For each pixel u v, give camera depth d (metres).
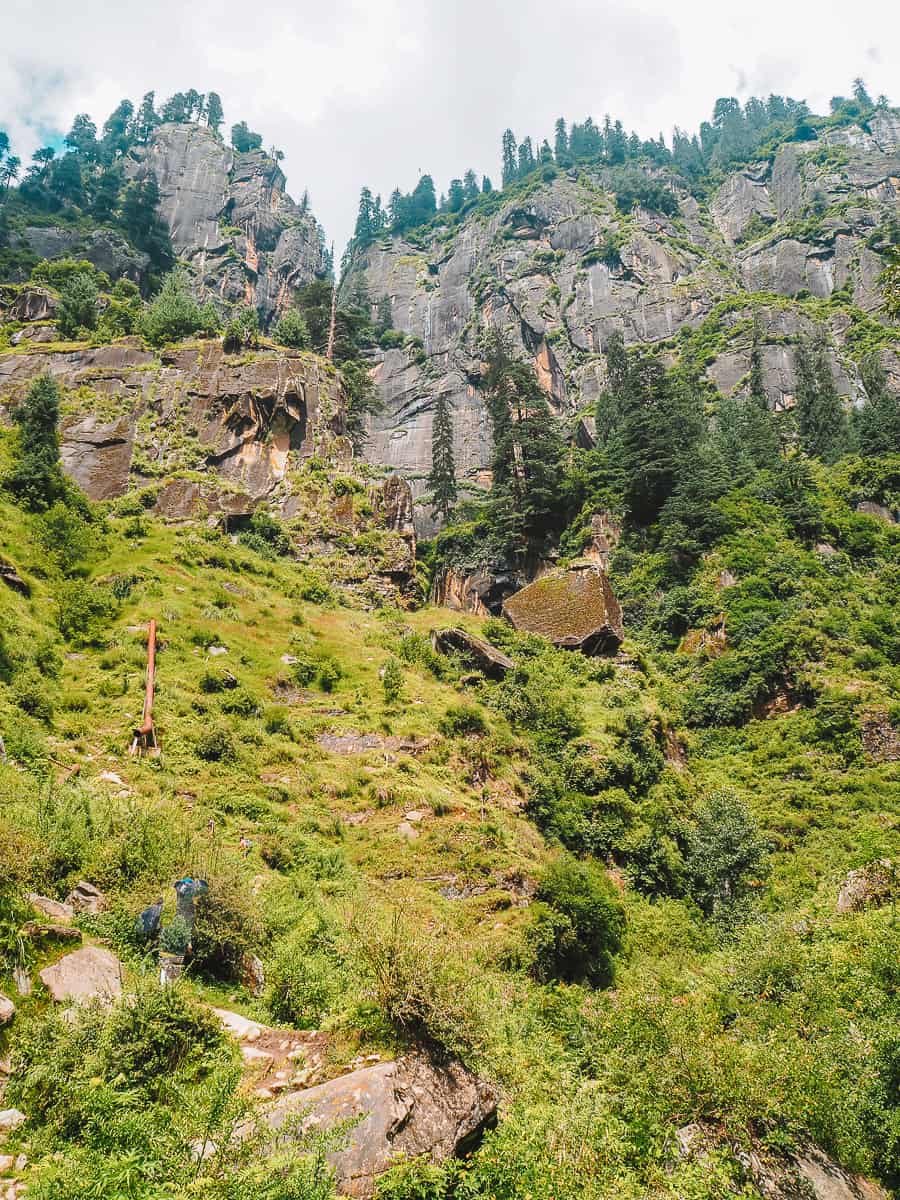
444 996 9.95
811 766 43.19
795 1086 10.84
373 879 23.20
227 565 47.41
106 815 16.08
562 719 37.44
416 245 166.12
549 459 71.81
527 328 123.44
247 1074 9.19
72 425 56.88
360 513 57.94
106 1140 7.17
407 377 124.31
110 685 29.94
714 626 54.69
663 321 120.75
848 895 20.25
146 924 12.15
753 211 151.88
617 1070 11.43
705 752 47.12
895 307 19.39
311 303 85.38
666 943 26.72
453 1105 8.84
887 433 74.94
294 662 38.72
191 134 159.12
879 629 51.44
